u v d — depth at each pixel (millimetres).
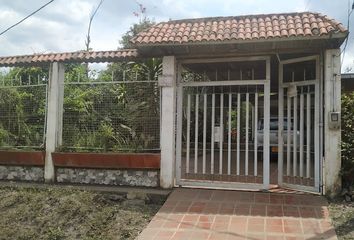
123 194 8148
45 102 9406
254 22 8344
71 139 9219
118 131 8984
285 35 7289
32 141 9500
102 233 6516
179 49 8266
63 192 8016
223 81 8430
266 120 8234
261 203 7402
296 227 6227
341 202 7371
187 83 8648
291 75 8516
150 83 8805
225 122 8688
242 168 9680
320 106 7887
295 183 8305
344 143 7703
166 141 8445
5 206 7680
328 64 7645
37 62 9203
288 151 8422
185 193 8078
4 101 9805
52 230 6648
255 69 9273
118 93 9016
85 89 9234
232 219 6645
